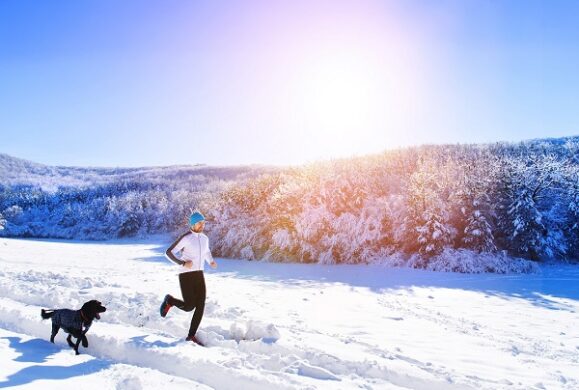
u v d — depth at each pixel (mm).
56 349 4422
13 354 4113
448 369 4047
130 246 32094
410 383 3648
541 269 14891
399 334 5992
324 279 12539
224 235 21125
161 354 4008
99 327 5066
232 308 6570
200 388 3355
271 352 4320
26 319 5266
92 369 3787
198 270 4770
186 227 30656
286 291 10023
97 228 47688
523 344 5766
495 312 8102
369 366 3865
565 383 4051
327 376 3695
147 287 8602
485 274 13797
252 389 3412
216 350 4293
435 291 10469
